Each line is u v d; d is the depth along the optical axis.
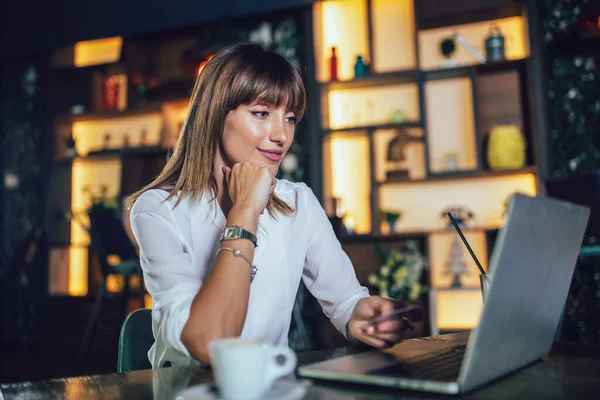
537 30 4.16
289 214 1.16
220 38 4.64
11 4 5.73
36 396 0.61
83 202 5.63
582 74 4.14
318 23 4.72
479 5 4.42
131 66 5.34
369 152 4.43
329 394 0.58
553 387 0.60
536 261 0.62
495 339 0.58
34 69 5.73
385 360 0.71
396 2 4.66
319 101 4.59
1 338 5.32
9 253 5.59
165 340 0.81
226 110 1.05
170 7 5.16
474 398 0.56
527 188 4.26
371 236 4.30
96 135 5.68
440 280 4.38
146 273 0.94
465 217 4.37
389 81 4.52
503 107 4.36
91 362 4.00
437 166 4.48
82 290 5.55
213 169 1.11
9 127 5.73
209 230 1.08
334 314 1.13
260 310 1.07
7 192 5.67
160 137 5.18
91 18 5.46
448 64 4.40
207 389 0.55
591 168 4.06
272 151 1.07
